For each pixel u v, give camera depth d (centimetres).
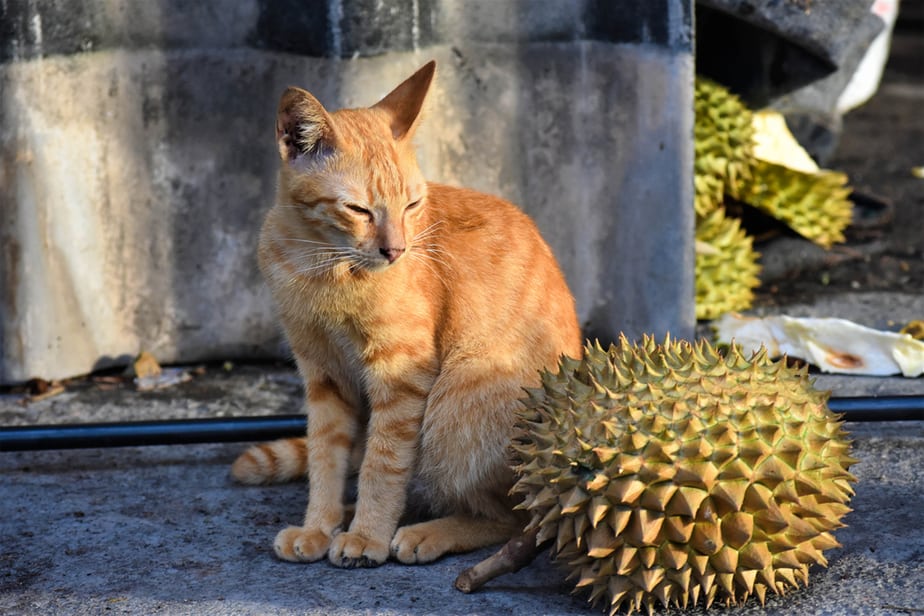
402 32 450
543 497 278
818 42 534
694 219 485
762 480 268
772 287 588
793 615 284
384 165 322
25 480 387
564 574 314
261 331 495
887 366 468
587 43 467
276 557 329
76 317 473
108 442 387
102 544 338
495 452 336
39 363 464
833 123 654
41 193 454
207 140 473
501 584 311
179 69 466
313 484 347
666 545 269
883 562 311
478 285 342
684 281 481
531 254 354
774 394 277
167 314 489
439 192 362
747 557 269
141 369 480
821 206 582
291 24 452
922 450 391
